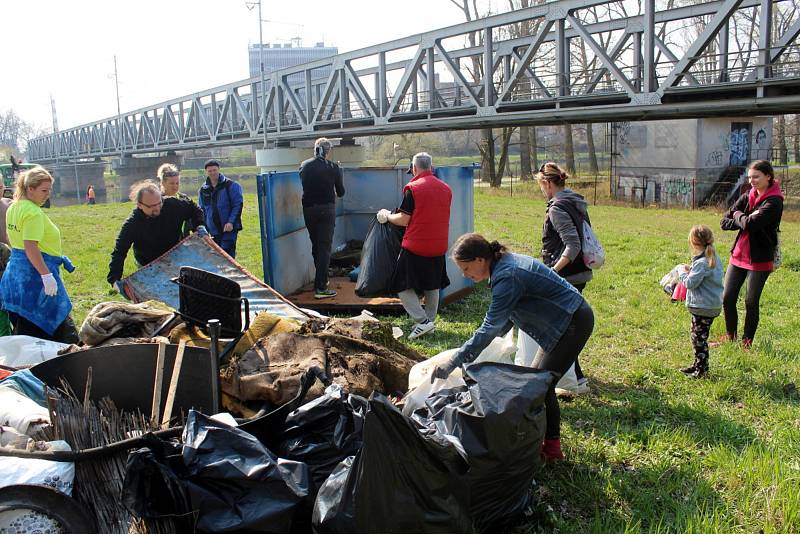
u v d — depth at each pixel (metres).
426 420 3.46
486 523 3.36
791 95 13.61
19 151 123.19
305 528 3.12
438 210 6.90
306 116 27.91
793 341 6.66
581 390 5.38
